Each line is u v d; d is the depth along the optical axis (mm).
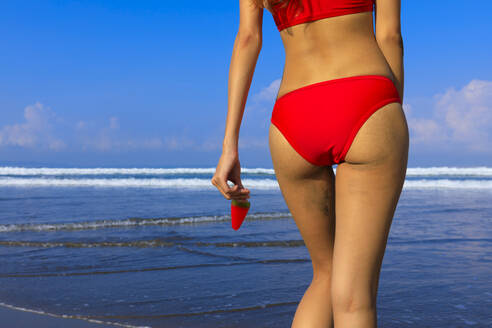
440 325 2924
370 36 1448
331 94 1379
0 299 3691
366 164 1362
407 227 7477
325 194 1576
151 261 5148
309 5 1434
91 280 4332
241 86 1614
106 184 21109
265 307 3404
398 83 1487
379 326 2918
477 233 6812
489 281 4020
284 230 7266
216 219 8453
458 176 30938
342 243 1398
